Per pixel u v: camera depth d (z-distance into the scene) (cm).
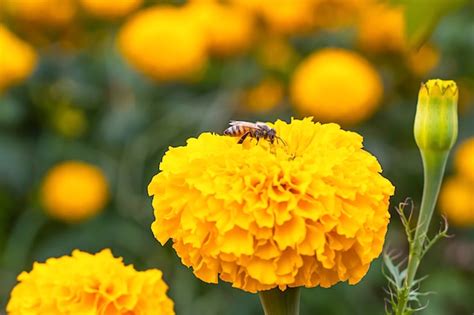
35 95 91
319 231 53
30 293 57
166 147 86
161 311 57
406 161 85
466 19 85
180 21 84
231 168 53
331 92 79
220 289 83
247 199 53
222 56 86
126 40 83
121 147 87
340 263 53
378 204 53
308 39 86
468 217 84
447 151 57
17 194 90
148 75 84
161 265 85
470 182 84
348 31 86
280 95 86
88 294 57
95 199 85
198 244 53
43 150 90
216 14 84
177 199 53
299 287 55
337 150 54
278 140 56
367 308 82
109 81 90
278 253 52
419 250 56
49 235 90
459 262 85
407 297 56
